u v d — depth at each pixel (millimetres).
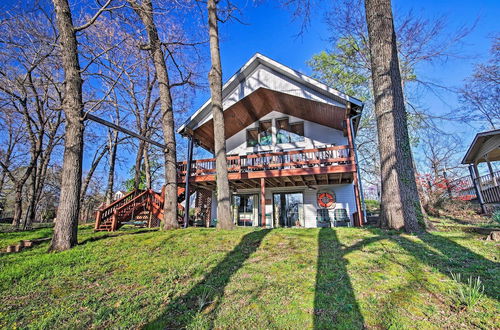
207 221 13266
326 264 3457
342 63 17734
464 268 2904
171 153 8867
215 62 8203
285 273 3256
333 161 9195
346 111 9188
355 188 8828
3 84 11227
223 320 2152
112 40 8789
